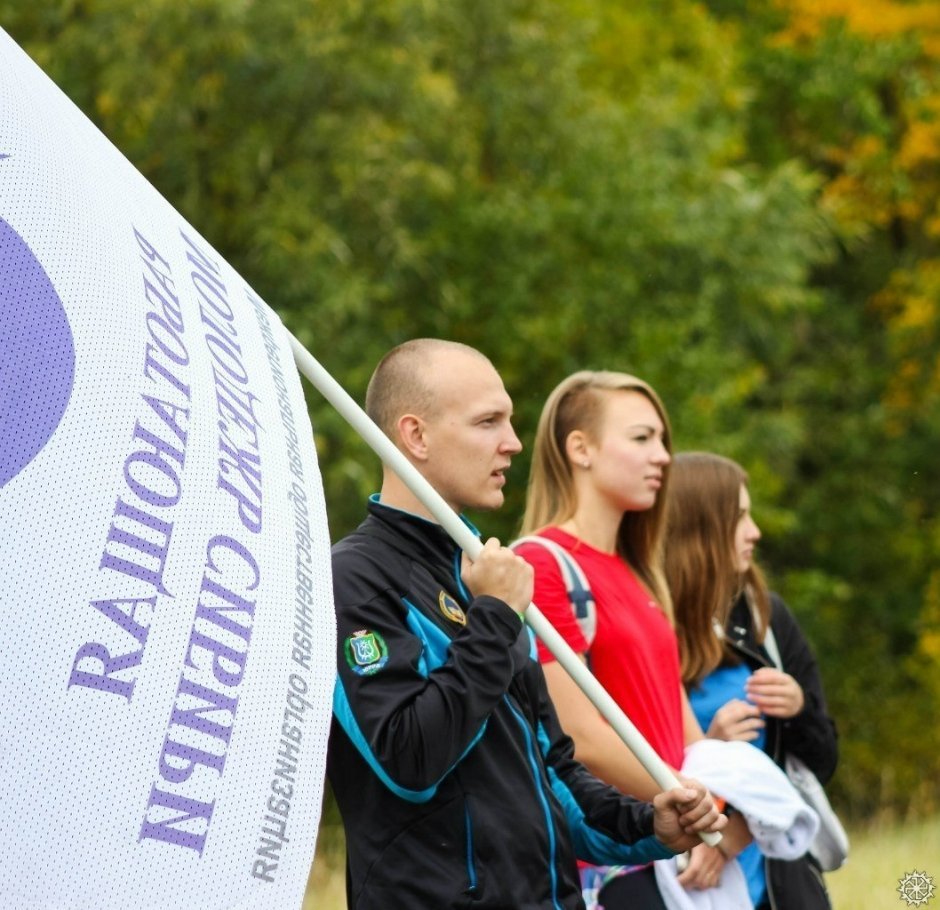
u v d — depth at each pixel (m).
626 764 6.77
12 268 3.81
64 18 20.66
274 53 20.53
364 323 21.00
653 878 6.94
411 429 5.68
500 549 5.20
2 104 4.00
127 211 4.22
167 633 3.69
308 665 3.99
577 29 24.19
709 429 24.39
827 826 8.12
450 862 5.06
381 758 4.93
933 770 28.23
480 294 23.33
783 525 26.89
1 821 3.39
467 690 4.95
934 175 33.97
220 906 3.64
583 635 6.89
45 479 3.62
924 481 32.41
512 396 23.59
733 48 32.56
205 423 4.04
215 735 3.72
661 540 7.62
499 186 23.70
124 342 3.91
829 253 28.53
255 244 20.62
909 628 31.28
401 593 5.30
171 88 20.16
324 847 17.83
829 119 34.31
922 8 33.72
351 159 20.61
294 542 4.11
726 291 26.34
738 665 8.13
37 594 3.53
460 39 23.14
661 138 26.31
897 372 32.94
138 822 3.54
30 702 3.46
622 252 24.53
